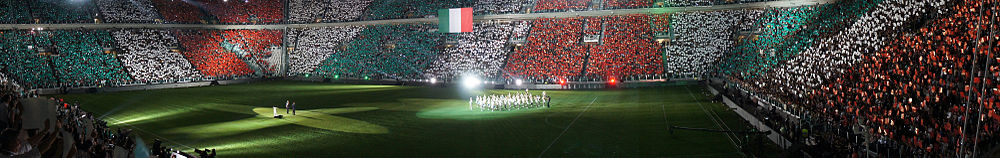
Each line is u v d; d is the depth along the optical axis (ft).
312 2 357.20
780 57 189.37
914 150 87.15
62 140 45.65
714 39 249.75
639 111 155.12
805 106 129.80
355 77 299.17
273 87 272.92
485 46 288.10
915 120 94.07
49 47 278.87
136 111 188.55
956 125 84.89
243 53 328.29
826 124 108.68
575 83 241.76
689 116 143.54
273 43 339.36
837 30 175.32
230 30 339.36
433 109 176.76
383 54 307.37
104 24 304.71
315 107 188.96
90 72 273.75
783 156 94.73
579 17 287.48
